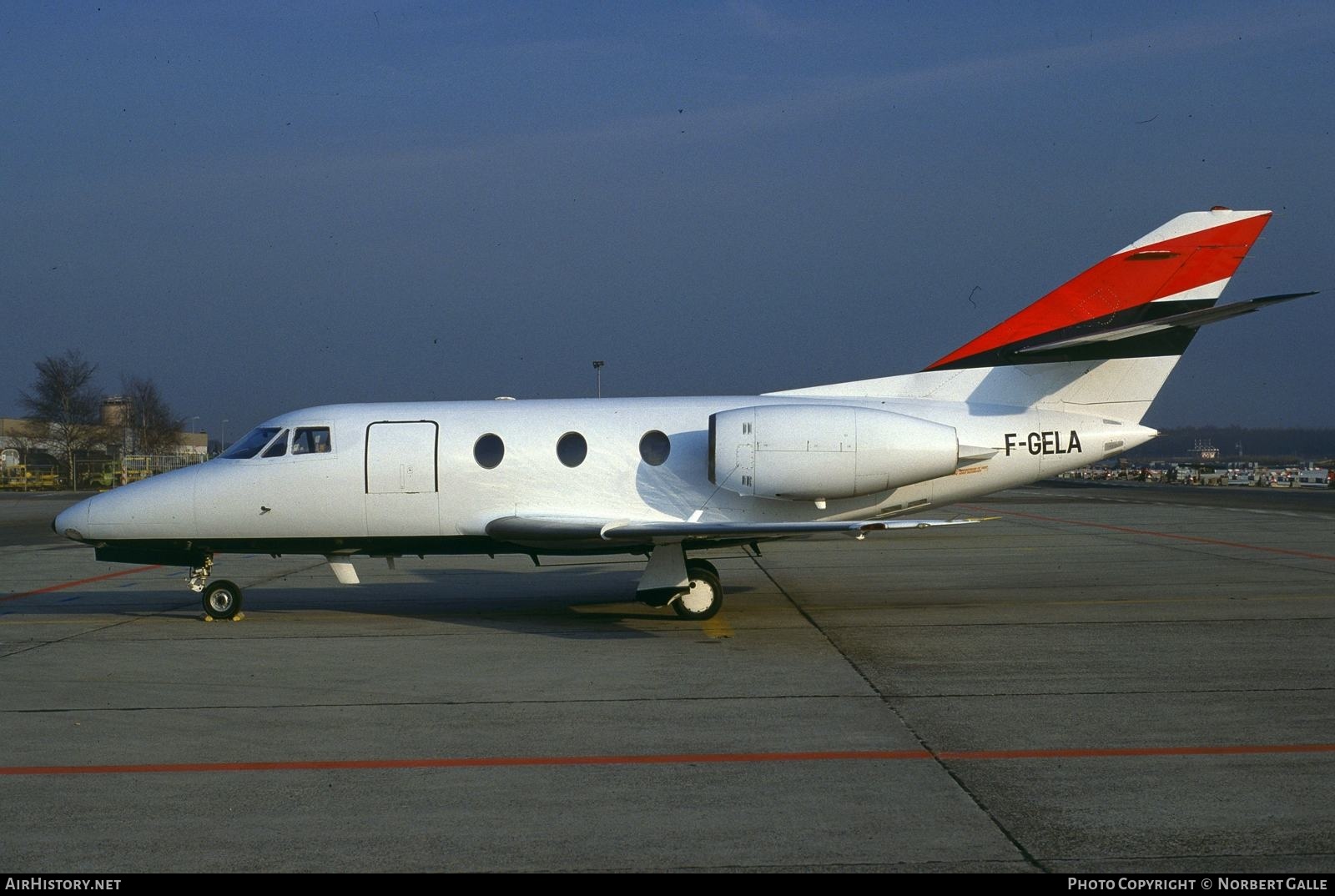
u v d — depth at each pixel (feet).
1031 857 19.13
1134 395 51.01
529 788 23.41
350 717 29.96
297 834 20.76
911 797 22.40
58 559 87.45
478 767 25.05
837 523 43.65
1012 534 97.25
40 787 23.95
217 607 50.19
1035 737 26.81
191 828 21.21
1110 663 36.06
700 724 28.63
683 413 51.08
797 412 48.24
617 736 27.58
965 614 48.14
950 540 91.35
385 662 38.50
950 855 19.24
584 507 49.83
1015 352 50.85
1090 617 46.83
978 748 25.91
